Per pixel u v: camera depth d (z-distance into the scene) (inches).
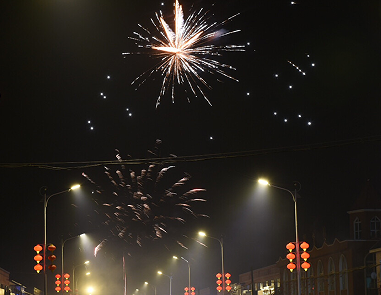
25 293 2748.5
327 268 2151.8
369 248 1947.6
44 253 1528.1
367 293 1916.8
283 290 2662.4
